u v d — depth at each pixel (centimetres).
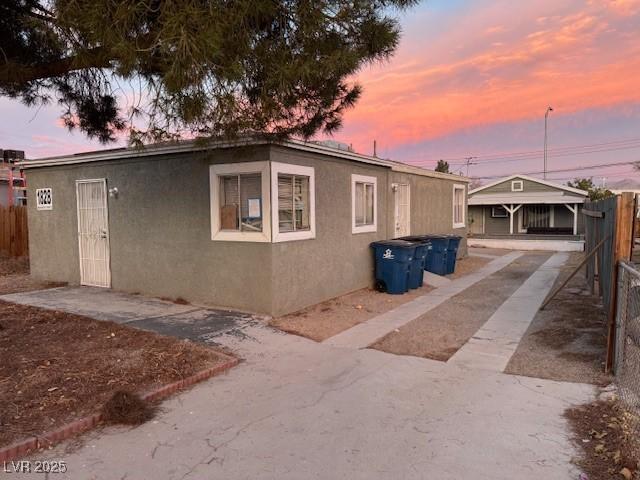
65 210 1009
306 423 388
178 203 830
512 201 3161
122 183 903
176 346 564
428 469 318
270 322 712
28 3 504
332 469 318
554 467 319
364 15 501
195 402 430
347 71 491
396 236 1234
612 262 611
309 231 830
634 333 419
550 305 857
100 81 666
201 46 386
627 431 355
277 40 488
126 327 649
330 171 898
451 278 1242
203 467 321
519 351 585
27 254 1416
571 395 442
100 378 461
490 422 388
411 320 756
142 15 412
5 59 534
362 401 434
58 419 377
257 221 749
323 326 709
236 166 756
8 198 2161
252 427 380
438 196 1540
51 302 820
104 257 954
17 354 525
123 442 354
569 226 3288
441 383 479
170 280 852
